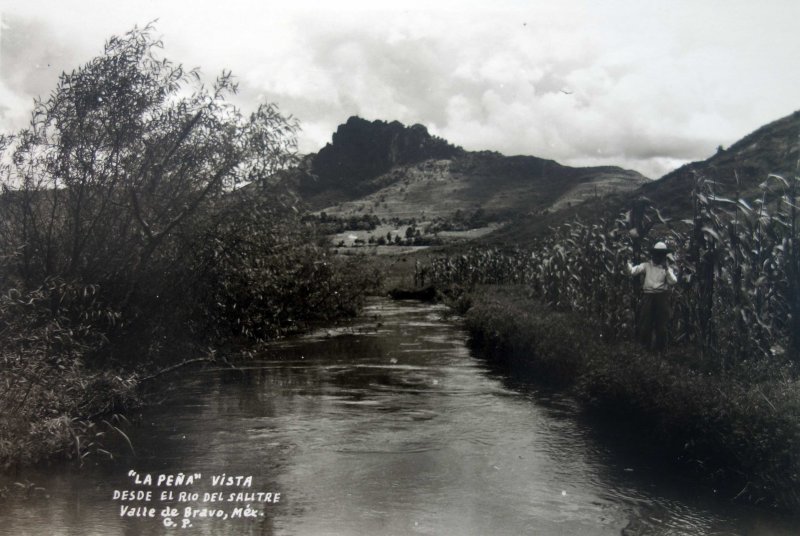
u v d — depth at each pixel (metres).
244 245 11.23
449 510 5.23
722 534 4.75
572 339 11.38
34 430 6.38
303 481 5.94
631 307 11.46
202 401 9.54
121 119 9.49
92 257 9.51
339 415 8.66
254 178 10.42
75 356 8.33
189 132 9.96
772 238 8.95
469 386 10.90
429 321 24.28
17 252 8.82
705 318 9.49
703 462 6.18
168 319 10.48
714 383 7.03
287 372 12.30
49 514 5.07
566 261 17.59
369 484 5.86
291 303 19.14
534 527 4.88
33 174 9.20
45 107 9.26
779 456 5.33
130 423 8.08
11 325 7.70
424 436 7.57
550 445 7.20
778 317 8.77
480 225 171.00
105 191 9.70
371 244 126.38
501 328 14.70
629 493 5.66
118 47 9.52
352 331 20.30
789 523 4.96
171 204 10.02
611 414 8.67
